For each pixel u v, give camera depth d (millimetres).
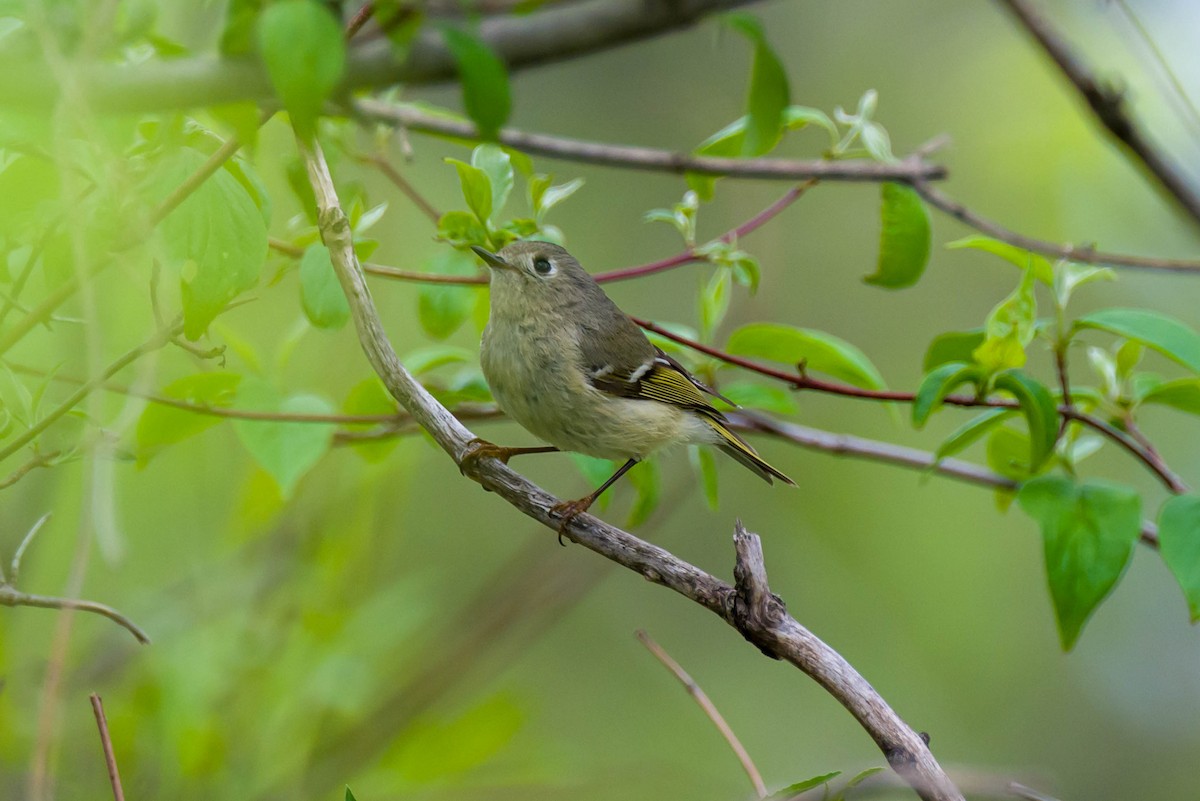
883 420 13070
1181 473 13078
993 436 7676
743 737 11625
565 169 12875
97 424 4668
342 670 7762
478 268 7641
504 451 7531
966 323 13125
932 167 7062
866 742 11781
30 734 7000
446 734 7945
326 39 4285
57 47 4496
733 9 5141
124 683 7898
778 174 6984
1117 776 12578
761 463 7871
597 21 5000
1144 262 7191
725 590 5051
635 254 12742
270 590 8211
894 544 12898
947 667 12523
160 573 8492
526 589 9523
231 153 4992
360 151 7852
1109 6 7742
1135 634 13664
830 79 13531
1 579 4895
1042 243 7219
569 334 7305
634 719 11602
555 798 8266
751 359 8570
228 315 8992
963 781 4750
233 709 7715
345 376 9164
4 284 5691
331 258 5742
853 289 13203
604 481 7660
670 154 6996
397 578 10648
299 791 7645
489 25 5086
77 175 5004
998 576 13055
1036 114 12938
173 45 5312
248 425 6516
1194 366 6316
